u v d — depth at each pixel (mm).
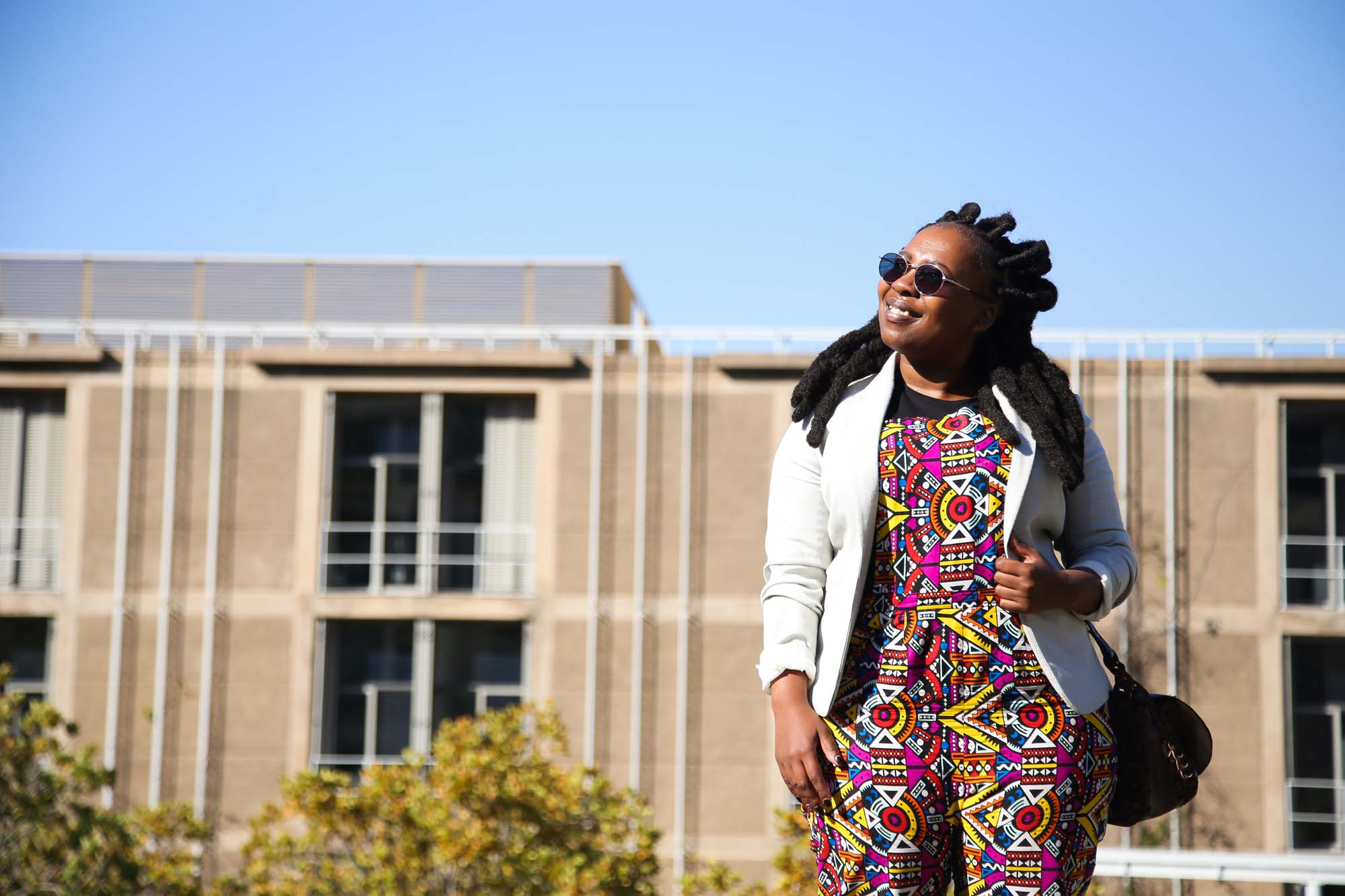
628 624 18109
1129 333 18422
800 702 2279
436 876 14266
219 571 18359
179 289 20234
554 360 18438
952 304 2299
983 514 2232
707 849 17672
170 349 18812
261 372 18688
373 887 13891
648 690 18000
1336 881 6223
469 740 14531
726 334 18547
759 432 18391
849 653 2295
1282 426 18172
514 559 18406
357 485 18578
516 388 18547
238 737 18062
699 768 17828
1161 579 17953
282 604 18250
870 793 2211
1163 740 2365
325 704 18141
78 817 14297
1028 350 2379
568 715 17969
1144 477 18203
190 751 18062
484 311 20094
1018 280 2355
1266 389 18203
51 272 20203
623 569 18250
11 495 18688
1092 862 2236
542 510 18391
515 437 18641
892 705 2225
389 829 14383
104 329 18891
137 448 18625
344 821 14422
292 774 17953
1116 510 2389
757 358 18391
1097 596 2232
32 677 18484
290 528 18375
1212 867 6359
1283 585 17953
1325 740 17781
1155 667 17828
